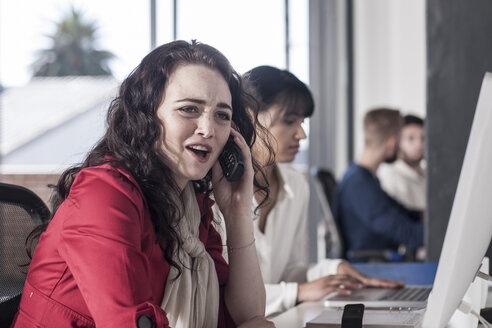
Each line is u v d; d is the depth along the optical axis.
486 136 0.85
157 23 4.04
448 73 2.29
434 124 2.32
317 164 5.73
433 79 2.31
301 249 2.25
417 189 4.25
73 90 4.62
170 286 1.20
